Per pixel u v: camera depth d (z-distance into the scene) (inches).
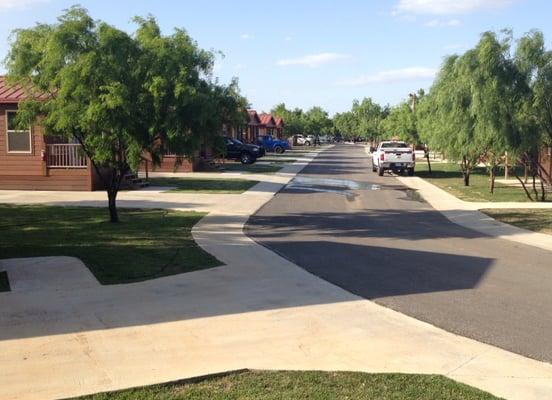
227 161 1870.1
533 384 204.1
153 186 992.9
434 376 208.5
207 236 506.9
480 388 199.3
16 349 231.9
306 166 1659.7
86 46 523.2
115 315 277.9
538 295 325.1
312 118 5137.8
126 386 196.9
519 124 671.8
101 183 928.3
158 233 514.6
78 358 223.0
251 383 200.1
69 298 305.7
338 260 416.5
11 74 542.3
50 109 535.2
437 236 531.8
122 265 381.4
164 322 268.2
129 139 535.2
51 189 915.4
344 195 902.4
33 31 541.6
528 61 662.5
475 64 676.1
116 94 500.1
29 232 509.4
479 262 415.5
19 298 304.5
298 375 207.8
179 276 356.2
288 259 416.5
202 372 209.8
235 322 269.7
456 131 876.0
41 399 186.5
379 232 552.1
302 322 271.1
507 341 249.4
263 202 788.0
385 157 1293.1
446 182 1159.6
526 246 485.1
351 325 268.1
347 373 210.1
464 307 299.9
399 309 295.0
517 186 1067.9
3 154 923.4
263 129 3260.3
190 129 566.3
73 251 424.2
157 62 540.7
